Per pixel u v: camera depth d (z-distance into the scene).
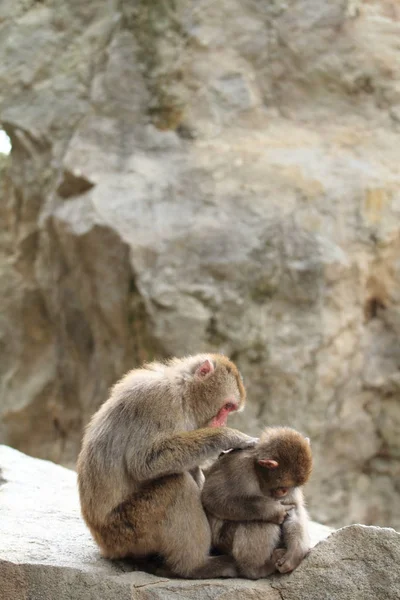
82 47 18.50
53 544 7.40
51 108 18.20
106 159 16.53
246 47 17.09
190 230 15.46
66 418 18.08
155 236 15.42
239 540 6.63
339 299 15.46
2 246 19.16
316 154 16.38
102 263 15.72
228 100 16.81
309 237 15.37
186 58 16.92
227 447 6.59
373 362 16.11
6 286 18.89
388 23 17.70
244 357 15.16
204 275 15.25
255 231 15.41
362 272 15.62
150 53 17.09
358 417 16.16
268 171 16.06
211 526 6.90
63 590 6.65
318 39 17.19
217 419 7.02
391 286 16.20
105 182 16.17
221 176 16.06
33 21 19.02
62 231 16.22
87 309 16.72
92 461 6.79
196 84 16.86
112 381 16.20
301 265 15.19
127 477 6.70
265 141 16.59
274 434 6.59
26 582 6.71
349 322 15.65
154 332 15.12
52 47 18.69
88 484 6.82
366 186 15.84
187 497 6.66
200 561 6.70
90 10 18.75
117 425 6.73
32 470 10.20
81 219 15.84
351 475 16.19
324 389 15.45
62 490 9.47
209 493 6.73
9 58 18.80
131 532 6.66
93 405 16.86
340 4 17.30
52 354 18.45
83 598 6.59
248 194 15.81
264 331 15.17
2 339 18.91
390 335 16.31
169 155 16.50
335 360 15.48
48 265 17.91
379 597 6.35
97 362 16.78
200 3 17.19
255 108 16.86
